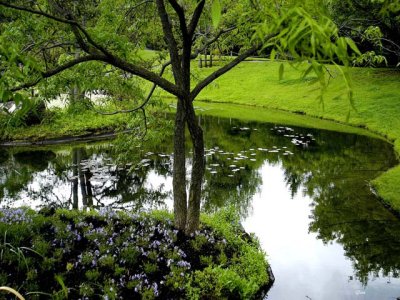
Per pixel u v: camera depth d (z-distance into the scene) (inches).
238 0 355.3
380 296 324.8
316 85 1480.1
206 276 294.2
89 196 560.4
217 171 678.5
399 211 497.4
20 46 250.2
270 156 776.9
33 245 304.7
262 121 1157.1
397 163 719.7
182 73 327.9
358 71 1509.6
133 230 354.9
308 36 76.5
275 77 1749.5
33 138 822.5
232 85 1775.3
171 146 853.2
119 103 423.5
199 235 354.3
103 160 725.9
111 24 327.3
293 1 90.7
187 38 309.4
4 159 727.1
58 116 374.6
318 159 754.8
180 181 365.4
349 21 354.9
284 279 350.0
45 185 602.9
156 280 292.7
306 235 443.2
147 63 421.1
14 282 260.2
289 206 528.1
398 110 1073.5
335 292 330.3
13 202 531.5
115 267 297.3
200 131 337.4
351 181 626.5
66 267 289.9
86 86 283.3
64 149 795.4
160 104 375.9
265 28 82.8
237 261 334.3
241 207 522.9
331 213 504.1
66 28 271.1
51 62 332.2
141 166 699.4
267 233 448.1
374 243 423.5
